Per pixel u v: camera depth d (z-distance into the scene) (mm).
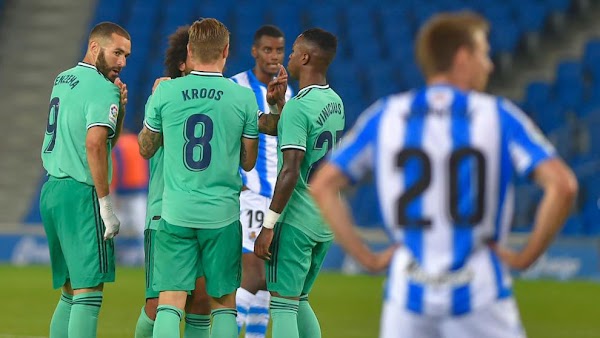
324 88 22359
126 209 60219
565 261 55906
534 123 66375
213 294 21453
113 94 22062
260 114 23062
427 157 13469
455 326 13375
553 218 13016
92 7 82688
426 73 14125
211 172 21094
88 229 22172
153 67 72125
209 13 76875
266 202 26266
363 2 78062
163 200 21328
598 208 60781
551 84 68750
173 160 21156
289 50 74438
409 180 13508
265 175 26297
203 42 21312
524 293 48594
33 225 65062
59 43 80062
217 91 21234
